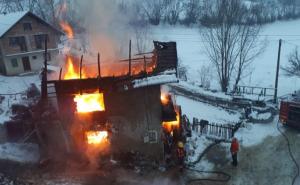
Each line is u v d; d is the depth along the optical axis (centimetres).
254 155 2058
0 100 2705
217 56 4109
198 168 1892
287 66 4572
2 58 3609
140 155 1916
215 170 1877
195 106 2989
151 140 1894
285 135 2348
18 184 1634
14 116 2388
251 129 2481
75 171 1783
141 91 1819
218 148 2153
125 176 1759
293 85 3859
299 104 2391
